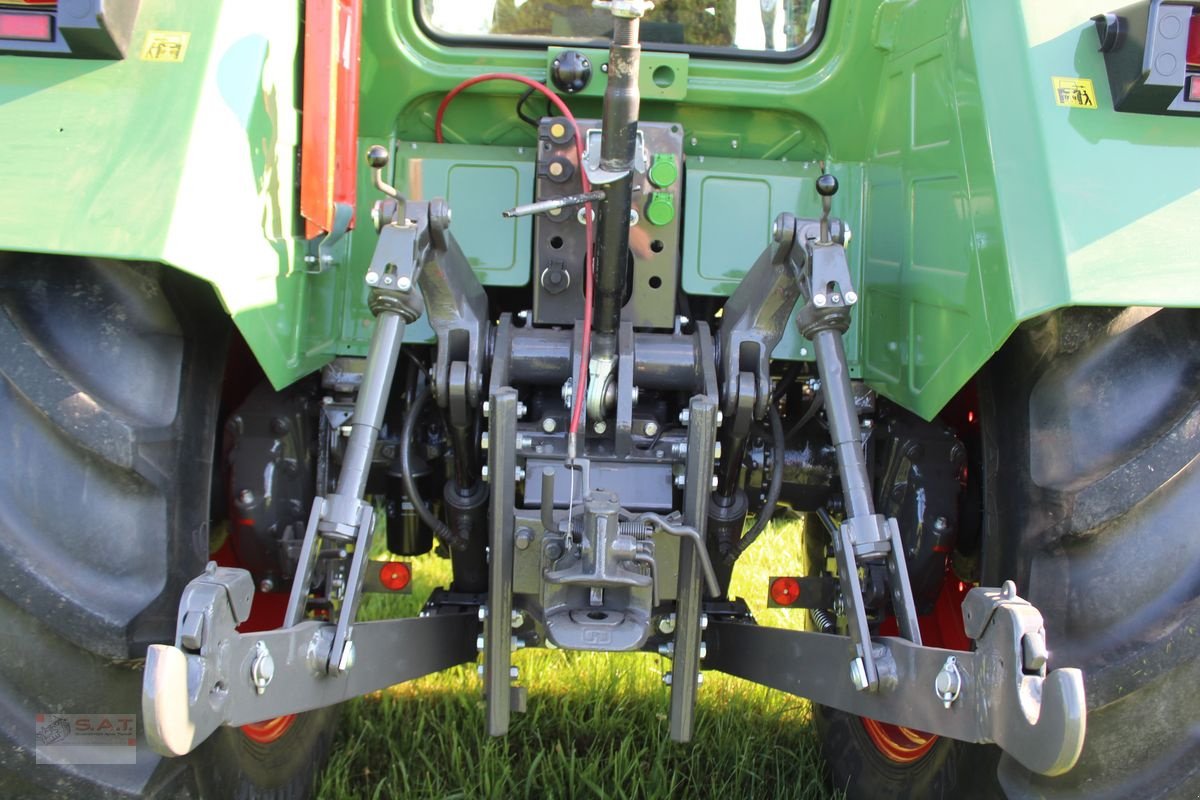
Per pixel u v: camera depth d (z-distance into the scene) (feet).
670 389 7.14
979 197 5.83
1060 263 5.30
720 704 10.03
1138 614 5.63
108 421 5.31
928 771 7.04
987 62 5.93
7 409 5.32
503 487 6.12
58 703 5.49
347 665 5.50
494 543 6.18
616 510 5.79
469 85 7.55
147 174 5.14
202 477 5.94
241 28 5.72
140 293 5.58
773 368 8.23
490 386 6.63
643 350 7.04
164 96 5.32
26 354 5.28
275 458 7.35
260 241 5.92
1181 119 5.59
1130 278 5.27
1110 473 5.54
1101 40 5.68
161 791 5.74
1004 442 6.14
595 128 7.29
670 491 6.66
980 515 7.45
